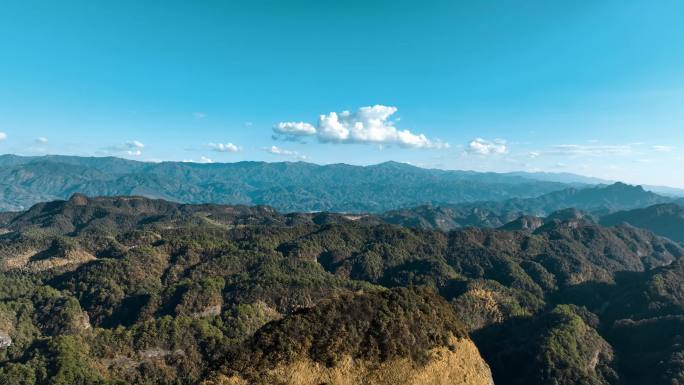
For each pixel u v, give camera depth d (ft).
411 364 298.97
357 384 279.49
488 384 323.98
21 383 430.20
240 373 270.67
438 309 352.90
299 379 271.08
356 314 318.86
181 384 495.00
